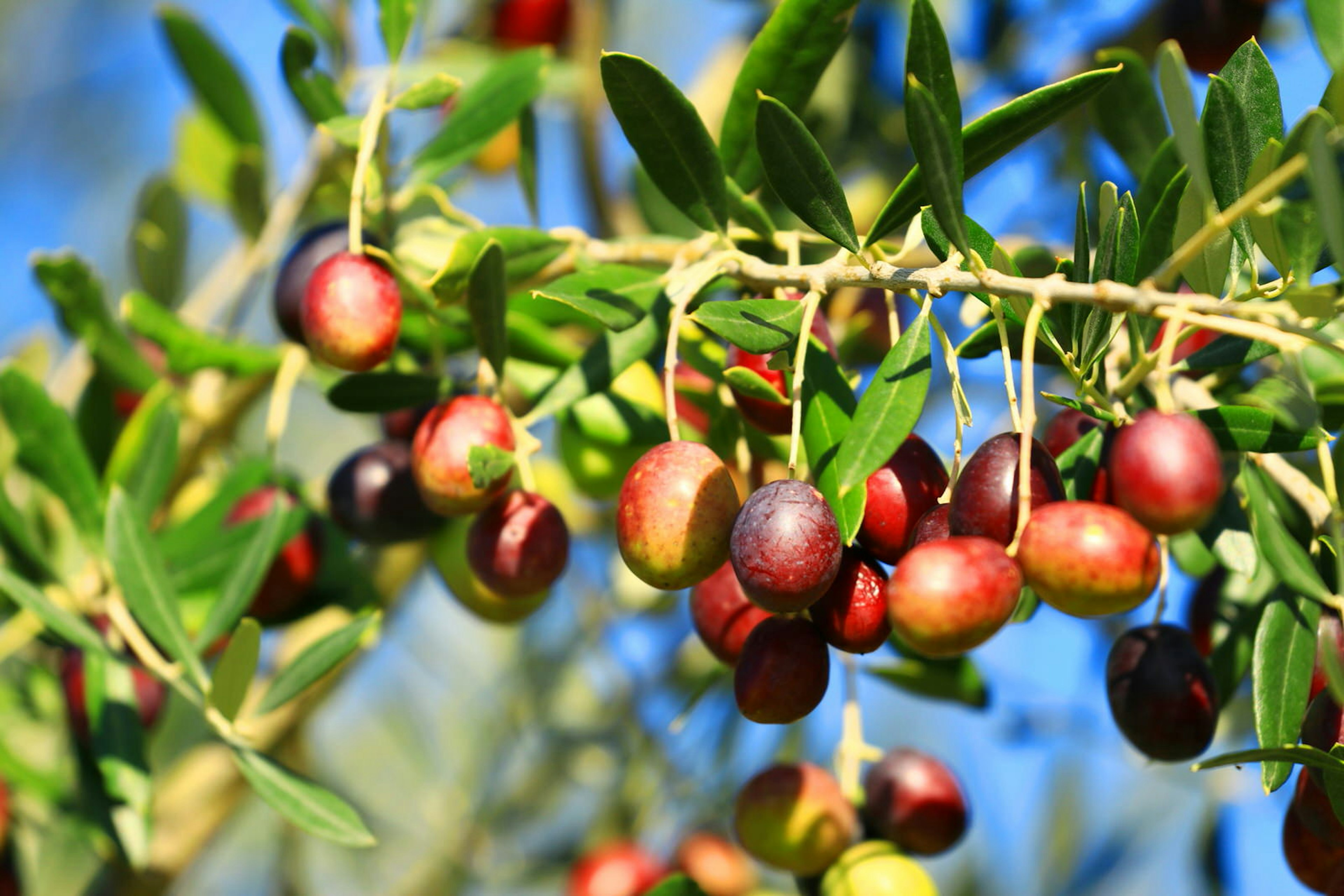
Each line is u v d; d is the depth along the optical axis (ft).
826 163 1.42
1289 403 1.41
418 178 1.72
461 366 1.89
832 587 1.40
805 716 1.42
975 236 1.42
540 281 1.68
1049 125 1.43
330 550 1.75
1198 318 1.33
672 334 1.44
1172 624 1.49
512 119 1.71
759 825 1.67
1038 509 1.35
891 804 1.69
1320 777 1.38
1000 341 1.45
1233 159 1.42
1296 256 1.38
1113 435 1.38
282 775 1.56
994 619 1.32
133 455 1.76
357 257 1.54
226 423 1.91
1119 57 1.63
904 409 1.36
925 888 1.66
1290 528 1.53
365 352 1.52
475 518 1.56
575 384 1.54
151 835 1.71
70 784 1.76
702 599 1.53
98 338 1.77
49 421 1.69
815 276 1.45
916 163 1.37
